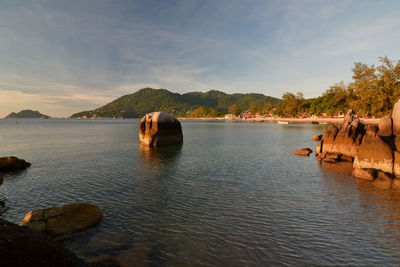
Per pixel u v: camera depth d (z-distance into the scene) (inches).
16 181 776.3
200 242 411.8
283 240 418.0
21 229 209.3
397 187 698.8
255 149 1514.5
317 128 3602.4
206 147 1606.8
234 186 725.9
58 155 1282.0
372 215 515.5
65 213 456.8
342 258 368.5
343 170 925.2
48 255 201.3
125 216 514.0
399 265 352.2
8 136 2539.4
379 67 3046.3
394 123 865.5
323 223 480.4
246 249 390.9
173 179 804.6
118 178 816.3
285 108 7367.1
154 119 1657.2
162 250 389.1
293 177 828.6
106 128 4343.0
